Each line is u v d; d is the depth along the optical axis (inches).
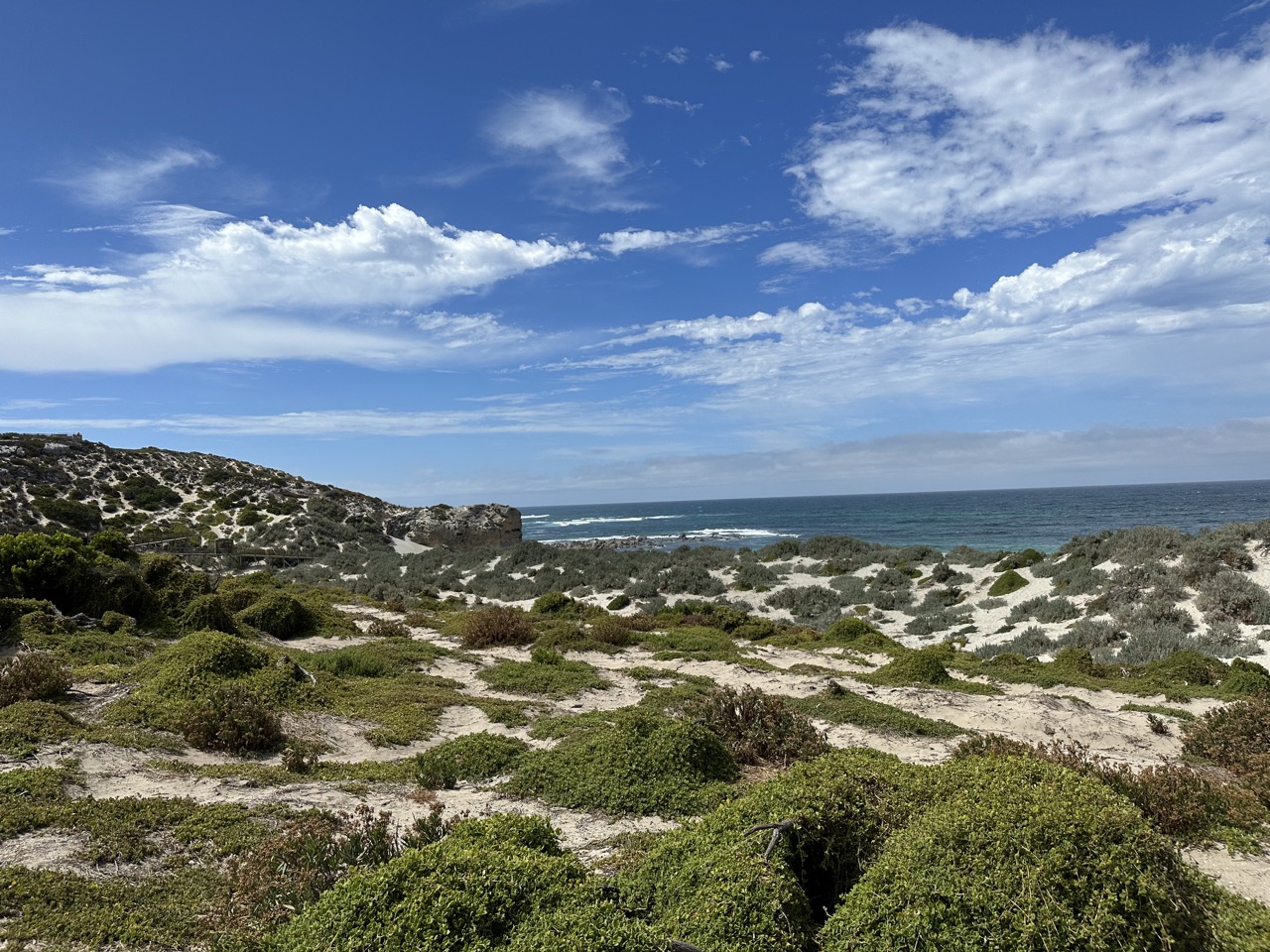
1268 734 391.9
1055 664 748.0
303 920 166.6
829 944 158.4
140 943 179.9
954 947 142.7
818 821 195.2
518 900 166.1
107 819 244.4
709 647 784.3
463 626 840.3
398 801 302.0
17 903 190.2
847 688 580.7
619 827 275.6
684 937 160.6
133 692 423.2
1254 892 223.6
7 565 619.8
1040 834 152.5
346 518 2343.8
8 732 316.5
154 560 738.2
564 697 530.9
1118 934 138.4
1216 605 895.7
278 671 469.4
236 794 292.0
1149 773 292.2
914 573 1395.2
